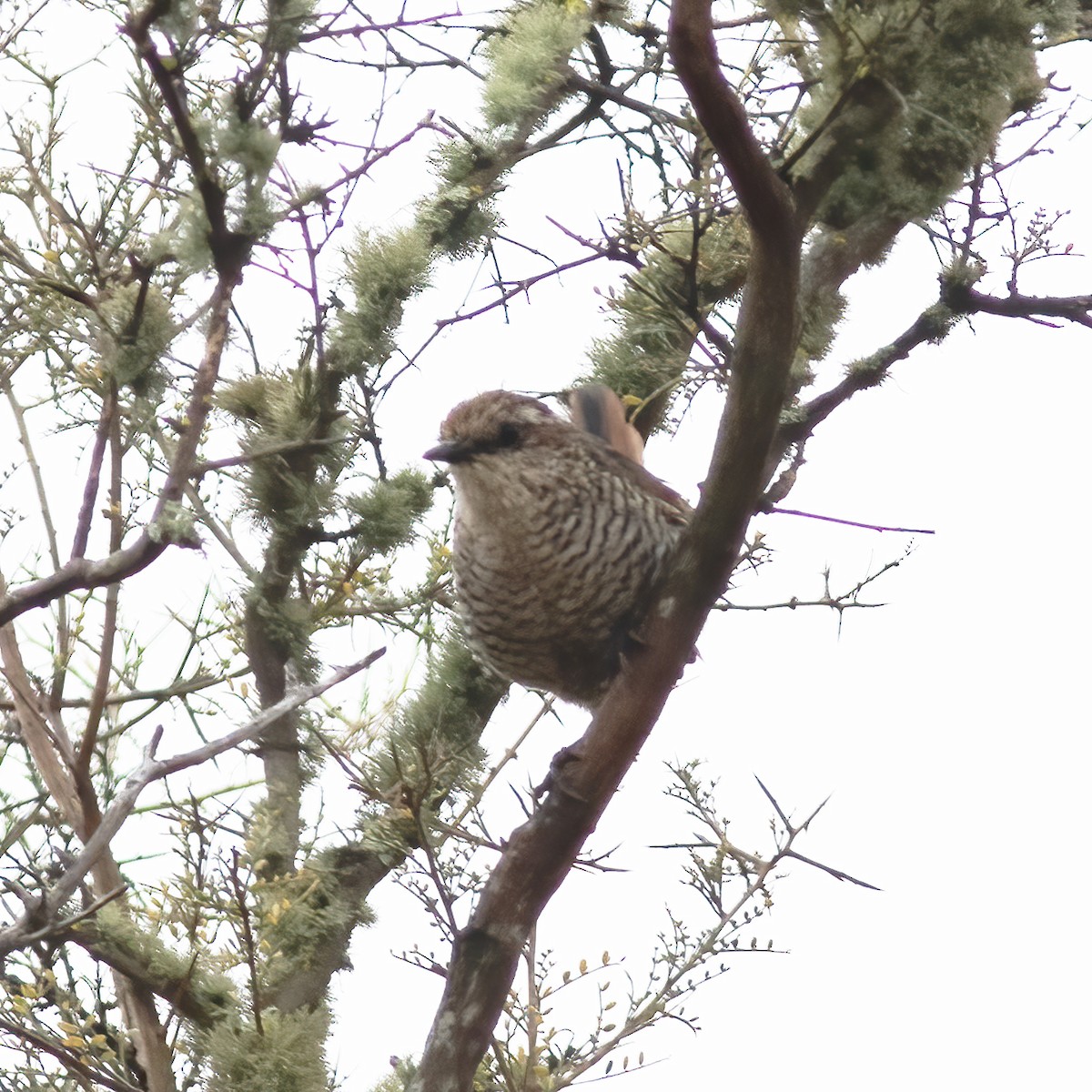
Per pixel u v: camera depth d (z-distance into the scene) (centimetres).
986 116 749
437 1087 714
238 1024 804
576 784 734
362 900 928
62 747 958
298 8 748
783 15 755
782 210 648
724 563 725
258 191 751
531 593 943
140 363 808
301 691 704
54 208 983
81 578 802
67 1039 816
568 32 1020
